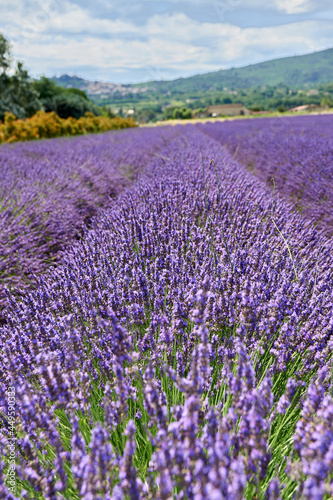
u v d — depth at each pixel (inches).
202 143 414.6
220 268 95.0
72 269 107.3
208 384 65.9
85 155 336.5
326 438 41.6
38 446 55.9
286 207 166.6
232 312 78.8
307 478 41.9
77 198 206.1
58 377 55.6
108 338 73.5
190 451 41.6
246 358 55.2
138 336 79.0
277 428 60.0
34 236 158.2
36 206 183.6
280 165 283.6
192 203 154.3
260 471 46.3
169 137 618.8
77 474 42.6
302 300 82.1
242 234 127.0
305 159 266.8
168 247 113.3
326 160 254.8
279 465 55.8
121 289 89.0
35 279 131.5
